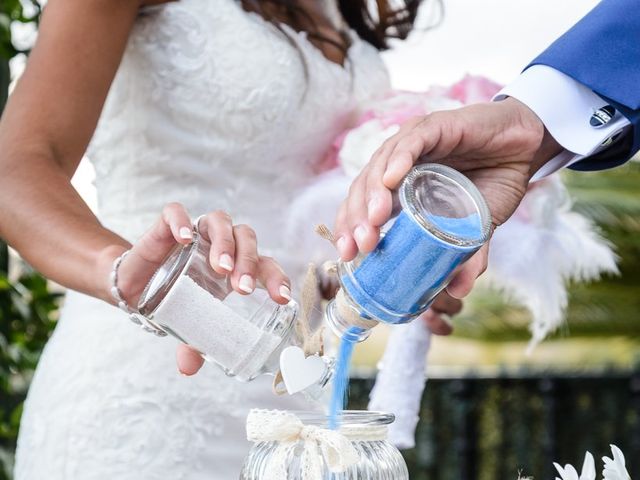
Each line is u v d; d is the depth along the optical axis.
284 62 1.82
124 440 1.72
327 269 1.15
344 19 2.04
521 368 5.39
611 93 1.39
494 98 1.46
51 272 1.40
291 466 1.03
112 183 1.84
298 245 1.76
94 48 1.58
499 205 1.41
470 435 4.89
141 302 1.14
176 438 1.74
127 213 1.82
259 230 1.84
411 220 1.05
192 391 1.75
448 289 1.26
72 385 1.75
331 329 1.12
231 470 1.78
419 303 1.10
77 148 1.58
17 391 3.26
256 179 1.86
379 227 1.09
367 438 1.05
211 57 1.79
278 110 1.82
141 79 1.80
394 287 1.07
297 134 1.86
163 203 1.81
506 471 5.01
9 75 2.97
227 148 1.82
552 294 1.82
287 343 1.15
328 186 1.74
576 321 8.25
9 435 2.93
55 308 3.11
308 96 1.85
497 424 5.04
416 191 1.07
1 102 2.95
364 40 2.09
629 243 7.84
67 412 1.74
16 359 2.98
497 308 8.56
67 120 1.56
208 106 1.79
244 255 1.14
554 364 8.64
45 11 1.61
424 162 1.32
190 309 1.13
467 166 1.40
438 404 5.00
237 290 1.12
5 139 1.52
